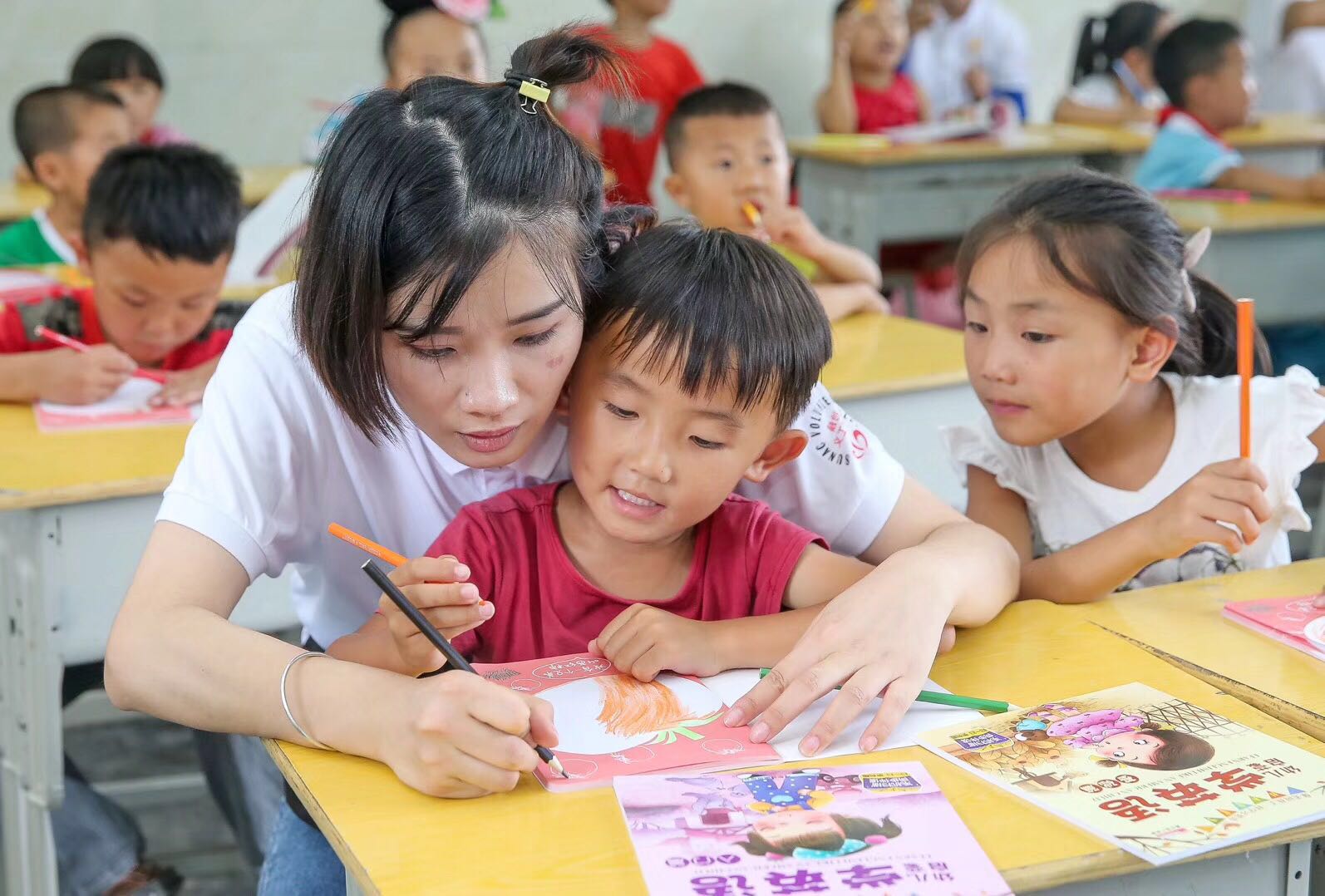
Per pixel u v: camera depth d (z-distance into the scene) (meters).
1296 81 5.61
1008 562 1.18
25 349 2.09
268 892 1.26
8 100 4.32
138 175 2.03
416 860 0.80
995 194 4.18
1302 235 3.40
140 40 4.44
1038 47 5.75
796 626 1.09
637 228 1.13
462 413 0.97
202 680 0.96
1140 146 4.33
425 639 0.96
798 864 0.78
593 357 1.05
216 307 2.20
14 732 1.70
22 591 1.65
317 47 4.66
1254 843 0.82
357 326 0.95
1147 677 1.05
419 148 0.92
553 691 1.02
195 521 1.05
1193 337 1.48
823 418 1.23
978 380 1.40
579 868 0.79
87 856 1.69
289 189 2.67
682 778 0.88
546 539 1.15
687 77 3.85
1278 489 1.45
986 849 0.81
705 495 1.06
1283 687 1.04
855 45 4.80
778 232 2.68
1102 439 1.48
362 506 1.19
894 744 0.94
